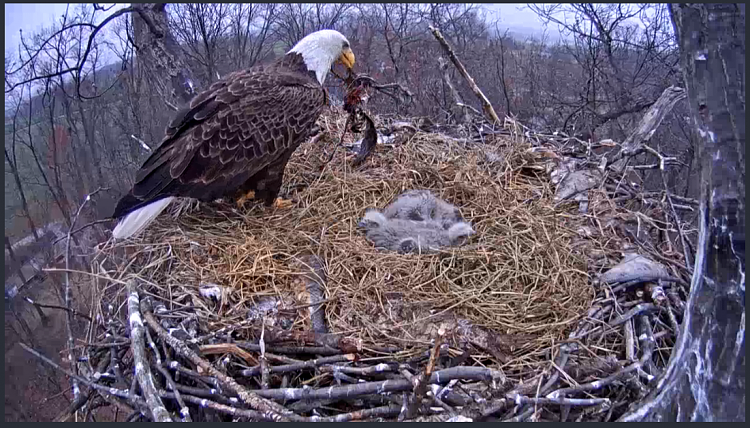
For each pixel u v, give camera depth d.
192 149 1.32
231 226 1.43
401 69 2.88
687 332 0.84
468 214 1.51
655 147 2.60
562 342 1.09
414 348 1.08
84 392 1.14
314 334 1.08
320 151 1.75
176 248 1.31
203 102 1.38
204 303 1.18
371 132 1.65
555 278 1.25
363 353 1.07
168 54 1.84
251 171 1.39
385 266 1.29
